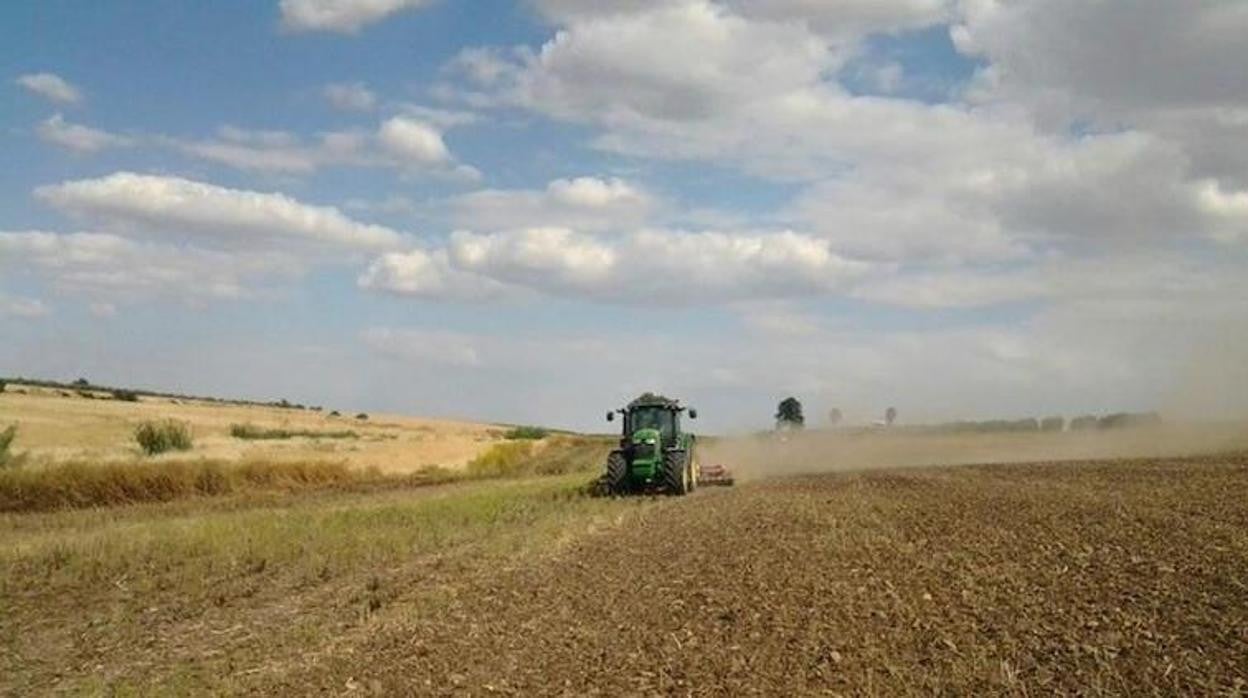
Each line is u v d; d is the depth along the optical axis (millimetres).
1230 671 9375
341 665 11195
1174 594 12539
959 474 33656
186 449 44719
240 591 15875
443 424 109688
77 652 12688
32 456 38219
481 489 35062
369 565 17875
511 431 91812
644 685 9891
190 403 100500
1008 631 11141
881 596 13258
